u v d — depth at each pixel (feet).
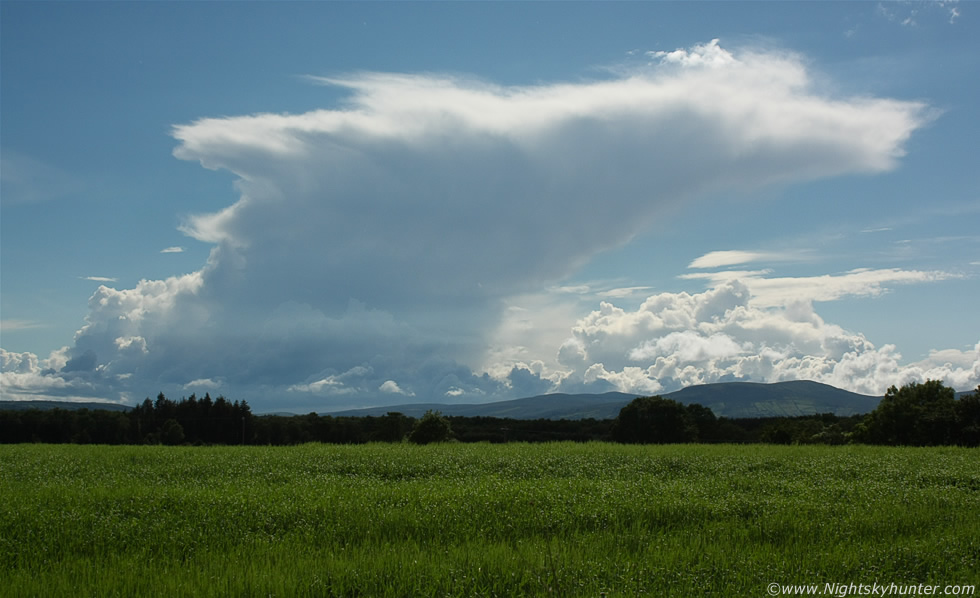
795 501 55.31
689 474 79.51
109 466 86.53
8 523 45.70
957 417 200.75
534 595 32.73
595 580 34.30
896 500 57.06
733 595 32.99
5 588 33.04
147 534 43.62
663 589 33.06
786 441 278.67
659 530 46.11
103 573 35.65
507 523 47.16
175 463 89.10
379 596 32.48
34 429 253.44
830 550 41.09
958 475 77.36
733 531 45.80
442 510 49.70
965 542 41.83
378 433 308.19
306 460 90.74
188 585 32.94
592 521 48.19
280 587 32.50
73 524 45.52
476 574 34.91
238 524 46.44
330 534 44.01
